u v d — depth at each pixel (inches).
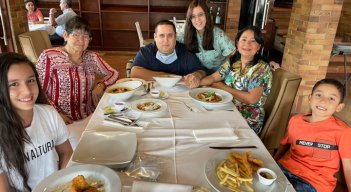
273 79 74.3
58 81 69.4
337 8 115.8
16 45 122.9
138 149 42.2
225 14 210.1
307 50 123.3
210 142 44.7
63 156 50.0
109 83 77.2
